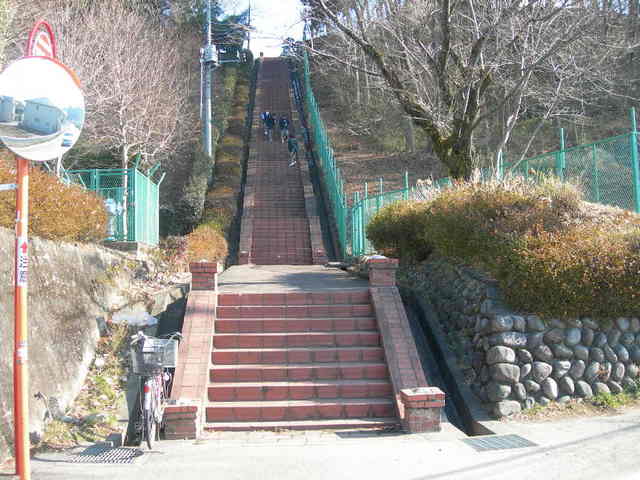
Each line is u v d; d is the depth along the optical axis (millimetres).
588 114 22844
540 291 6797
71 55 16188
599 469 4543
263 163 28562
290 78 48938
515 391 6617
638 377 6992
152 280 10789
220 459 5129
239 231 21781
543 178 8891
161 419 5941
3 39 11055
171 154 24234
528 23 10781
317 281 11859
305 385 7113
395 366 7301
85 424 6129
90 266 8602
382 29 12453
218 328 8250
